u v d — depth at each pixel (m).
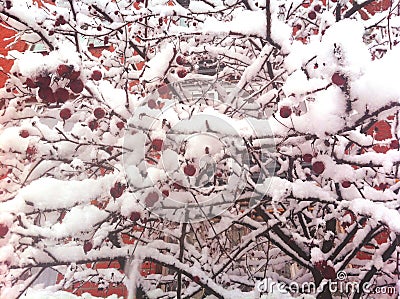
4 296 2.83
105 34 3.13
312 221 3.68
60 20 2.90
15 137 2.89
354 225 3.29
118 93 2.99
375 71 2.01
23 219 2.44
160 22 3.43
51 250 2.62
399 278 3.16
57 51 2.09
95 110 2.78
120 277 4.21
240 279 3.98
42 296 3.98
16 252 2.57
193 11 3.69
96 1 3.51
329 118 2.31
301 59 2.50
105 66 4.25
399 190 3.27
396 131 2.90
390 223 2.39
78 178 3.58
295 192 2.71
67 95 2.15
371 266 3.24
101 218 2.61
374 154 2.71
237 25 2.66
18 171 3.30
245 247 3.22
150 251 2.96
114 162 3.41
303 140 2.61
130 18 3.40
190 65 3.77
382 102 2.05
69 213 2.58
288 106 2.27
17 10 2.67
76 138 3.06
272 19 2.69
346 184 2.68
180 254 3.05
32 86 2.16
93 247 2.83
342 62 1.88
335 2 4.09
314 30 4.73
